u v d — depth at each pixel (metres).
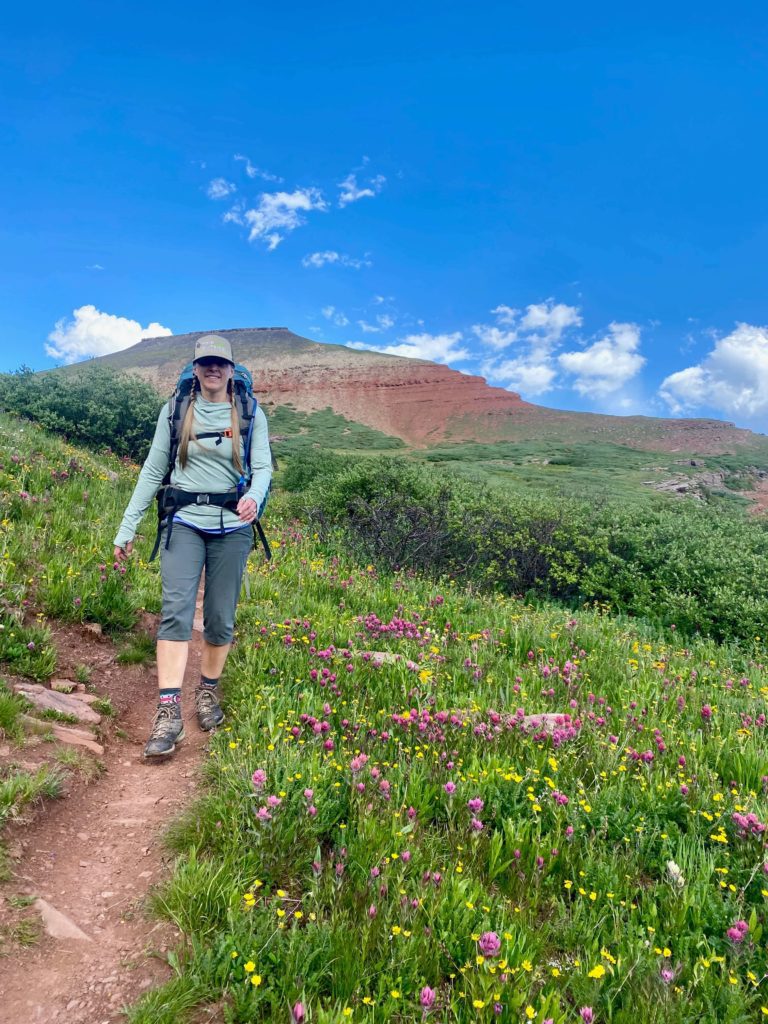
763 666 8.21
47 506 7.95
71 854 2.73
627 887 2.72
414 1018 1.98
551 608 11.01
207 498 3.91
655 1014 2.04
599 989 2.14
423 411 153.62
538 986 2.20
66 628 5.10
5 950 2.11
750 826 3.11
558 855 2.88
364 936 2.19
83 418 20.17
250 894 2.33
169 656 3.82
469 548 12.42
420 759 3.52
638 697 5.03
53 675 4.36
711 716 4.84
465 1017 2.01
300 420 138.62
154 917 2.36
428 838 2.90
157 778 3.48
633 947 2.32
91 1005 1.97
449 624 6.72
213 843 2.78
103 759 3.56
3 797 2.81
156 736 3.66
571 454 85.12
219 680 4.73
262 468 4.03
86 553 6.47
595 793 3.36
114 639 5.22
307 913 2.42
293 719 3.74
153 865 2.69
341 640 5.61
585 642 6.80
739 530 15.95
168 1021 1.90
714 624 10.55
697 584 11.55
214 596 4.04
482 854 2.82
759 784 3.79
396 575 9.76
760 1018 2.16
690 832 3.24
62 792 3.08
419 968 2.17
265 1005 2.02
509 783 3.37
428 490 15.98
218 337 3.95
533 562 12.59
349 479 16.27
